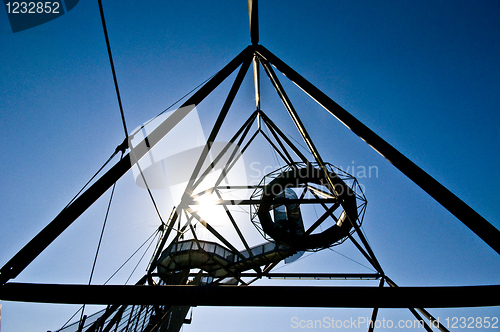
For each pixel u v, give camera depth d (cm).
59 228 541
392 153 761
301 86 939
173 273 1223
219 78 925
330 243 1258
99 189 584
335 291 545
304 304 541
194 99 834
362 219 1152
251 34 1045
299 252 1413
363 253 1307
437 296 543
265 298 539
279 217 1331
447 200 689
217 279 1383
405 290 549
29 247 524
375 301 541
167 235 1128
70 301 531
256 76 1362
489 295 545
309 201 1134
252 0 947
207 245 1265
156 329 793
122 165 630
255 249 1343
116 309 680
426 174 722
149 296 540
